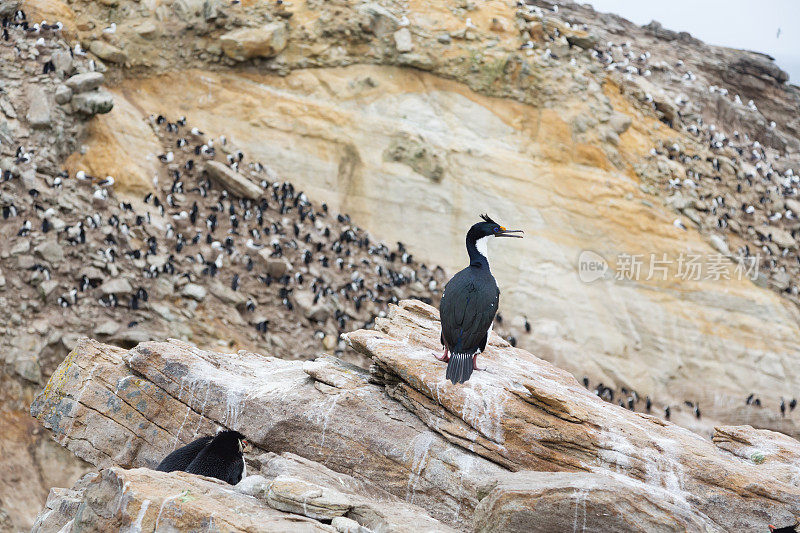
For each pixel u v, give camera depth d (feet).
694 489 28.50
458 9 133.49
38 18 113.80
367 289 109.91
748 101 173.06
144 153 111.55
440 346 35.09
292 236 111.75
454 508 29.50
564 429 29.66
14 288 86.48
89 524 21.49
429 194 119.85
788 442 34.24
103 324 87.40
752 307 119.55
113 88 117.08
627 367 111.04
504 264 115.75
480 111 126.72
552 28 136.98
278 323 100.22
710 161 137.59
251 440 32.73
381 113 124.36
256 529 20.48
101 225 98.48
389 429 31.50
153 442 34.04
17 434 76.38
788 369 115.24
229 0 123.54
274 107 122.42
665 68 161.79
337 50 126.82
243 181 112.47
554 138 125.29
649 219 122.31
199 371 34.47
